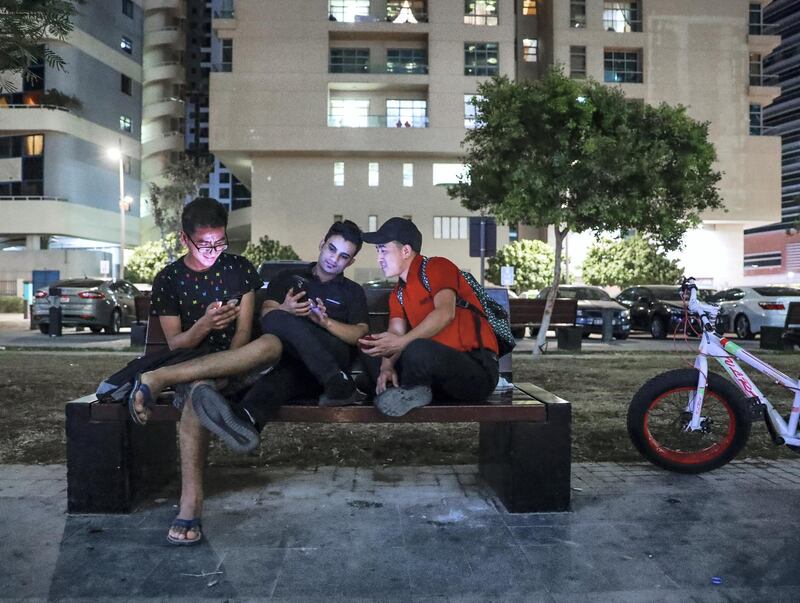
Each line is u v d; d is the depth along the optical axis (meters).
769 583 2.73
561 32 44.12
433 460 4.75
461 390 3.41
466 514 3.55
